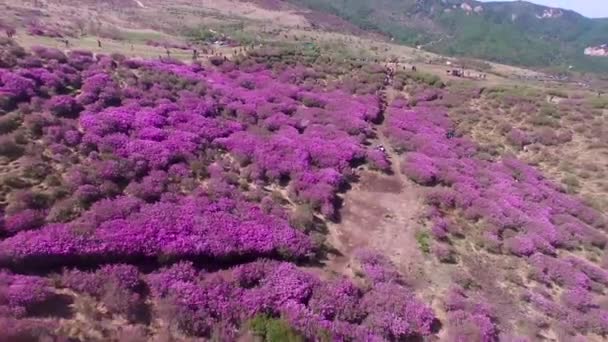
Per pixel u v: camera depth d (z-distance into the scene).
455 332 22.62
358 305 23.22
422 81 68.44
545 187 41.19
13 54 41.22
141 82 45.09
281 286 23.06
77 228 22.88
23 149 29.28
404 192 38.00
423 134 49.16
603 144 49.25
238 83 54.25
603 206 39.62
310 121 47.59
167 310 20.17
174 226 25.00
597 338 24.92
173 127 37.81
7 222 22.55
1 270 20.33
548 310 26.11
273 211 30.05
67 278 20.67
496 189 39.38
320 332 20.75
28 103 34.41
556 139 51.06
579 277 29.09
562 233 34.06
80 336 18.33
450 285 27.02
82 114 35.50
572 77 160.00
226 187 31.36
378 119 53.59
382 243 30.30
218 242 24.78
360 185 38.03
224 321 20.52
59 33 61.34
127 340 18.42
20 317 18.27
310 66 68.19
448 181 39.75
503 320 24.75
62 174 28.28
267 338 20.14
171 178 31.09
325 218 31.91
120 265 21.98
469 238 32.59
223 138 38.69
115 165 29.55
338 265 27.22
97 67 45.72
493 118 56.50
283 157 37.56
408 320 22.86
